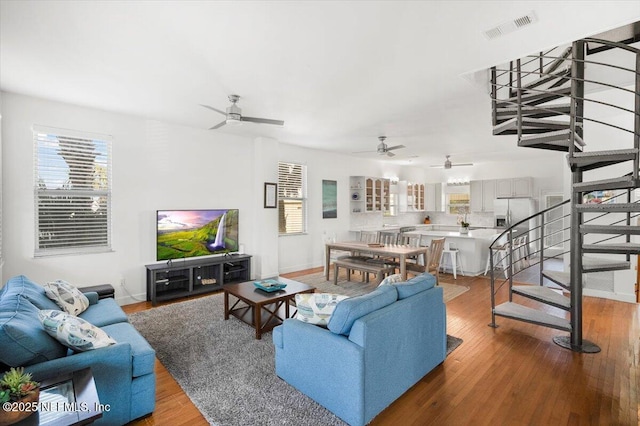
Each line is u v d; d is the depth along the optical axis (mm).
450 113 4434
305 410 2156
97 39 2475
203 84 3379
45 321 1910
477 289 5281
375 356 2057
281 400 2270
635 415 2113
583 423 2037
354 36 2420
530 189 8547
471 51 2650
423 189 10320
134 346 2219
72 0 1988
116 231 4465
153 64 2906
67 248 4129
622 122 4559
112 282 4422
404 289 2490
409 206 9719
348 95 3719
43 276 3914
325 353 2150
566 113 3045
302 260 6980
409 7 2055
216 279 5285
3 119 3641
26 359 1726
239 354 2973
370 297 2215
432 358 2678
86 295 3285
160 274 4727
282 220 6664
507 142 6434
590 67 3379
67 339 1894
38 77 3219
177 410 2182
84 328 1971
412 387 2445
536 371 2688
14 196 3725
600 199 4855
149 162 4766
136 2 2012
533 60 3102
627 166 4523
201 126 5156
